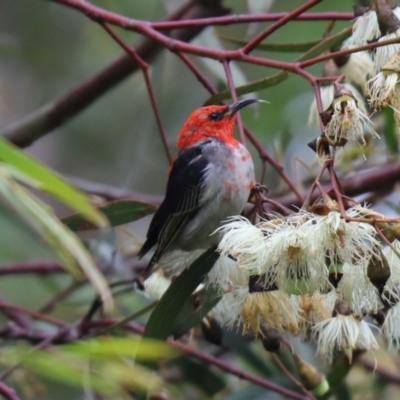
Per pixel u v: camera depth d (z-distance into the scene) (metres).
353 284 6.38
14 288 14.45
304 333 7.14
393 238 6.38
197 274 7.78
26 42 15.59
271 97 14.33
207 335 8.52
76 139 16.14
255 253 6.41
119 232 11.58
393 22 7.33
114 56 16.17
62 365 4.62
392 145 10.92
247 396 9.96
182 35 12.28
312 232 6.29
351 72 8.63
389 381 11.28
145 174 15.05
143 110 15.66
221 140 9.63
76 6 9.02
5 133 12.27
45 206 4.83
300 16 8.64
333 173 6.74
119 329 10.12
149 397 9.05
